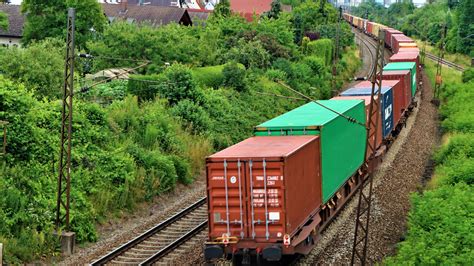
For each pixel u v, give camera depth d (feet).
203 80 144.77
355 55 279.08
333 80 201.87
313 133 70.28
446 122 157.99
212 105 130.72
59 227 72.84
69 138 72.28
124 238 77.30
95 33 165.37
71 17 69.36
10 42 207.21
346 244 72.69
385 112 114.62
